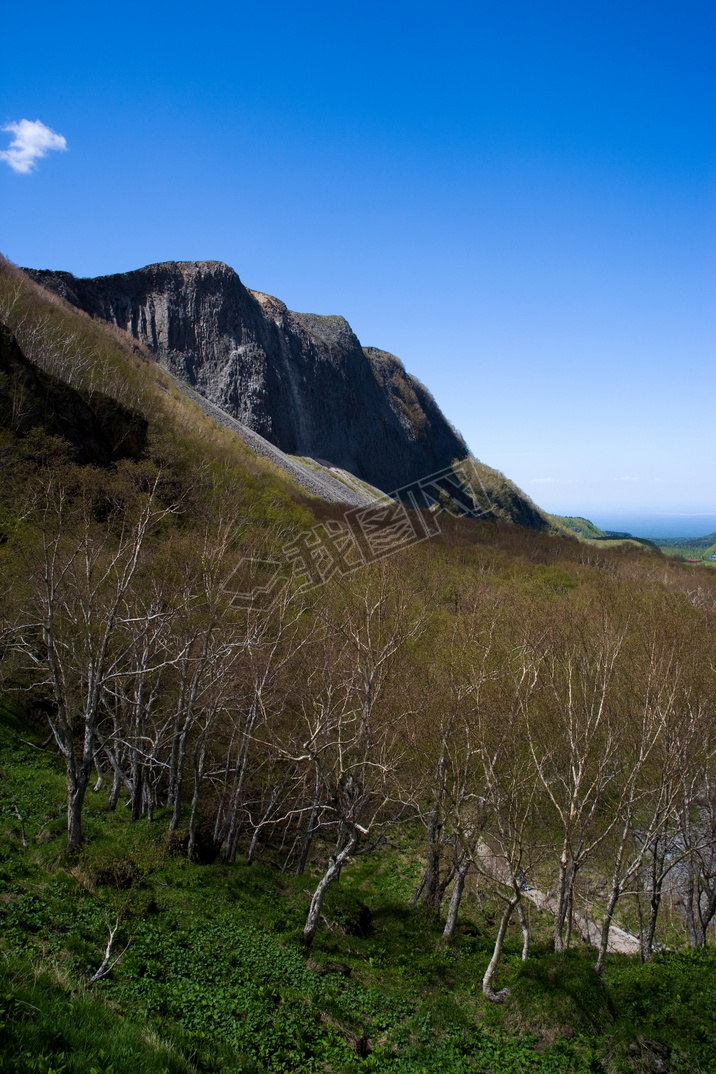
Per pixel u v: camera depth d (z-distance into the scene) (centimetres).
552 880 2756
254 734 2644
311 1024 1413
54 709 3178
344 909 2166
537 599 4041
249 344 16038
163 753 3003
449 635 2886
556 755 2184
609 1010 1544
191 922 1748
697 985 1605
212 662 2409
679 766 1953
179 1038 1198
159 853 2158
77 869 1841
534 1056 1414
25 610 2595
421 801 2566
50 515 3117
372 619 2631
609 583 5172
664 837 2125
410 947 2058
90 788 2798
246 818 3059
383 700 2180
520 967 1744
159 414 7419
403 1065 1350
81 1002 1150
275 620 2934
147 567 2811
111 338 11450
